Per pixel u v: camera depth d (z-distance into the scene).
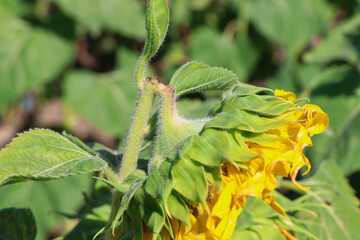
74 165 0.67
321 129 0.67
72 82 1.56
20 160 0.68
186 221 0.64
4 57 1.49
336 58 1.60
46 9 1.56
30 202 1.37
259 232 0.78
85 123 1.64
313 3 1.68
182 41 1.70
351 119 1.25
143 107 0.69
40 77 1.51
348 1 1.72
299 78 1.69
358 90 1.31
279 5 1.65
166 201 0.63
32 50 1.51
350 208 0.89
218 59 1.67
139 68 0.69
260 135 0.65
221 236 0.64
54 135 0.69
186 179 0.64
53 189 1.40
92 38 1.63
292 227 0.79
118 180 0.70
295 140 0.65
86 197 0.86
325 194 0.90
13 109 1.62
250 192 0.63
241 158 0.64
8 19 1.52
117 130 1.55
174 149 0.67
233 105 0.67
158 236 0.66
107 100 1.56
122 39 1.64
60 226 1.41
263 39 1.70
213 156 0.64
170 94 0.69
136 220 0.67
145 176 0.68
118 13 1.50
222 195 0.64
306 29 1.67
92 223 0.83
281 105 0.66
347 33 1.52
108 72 1.66
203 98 1.30
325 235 0.86
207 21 1.70
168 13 0.66
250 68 1.69
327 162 0.94
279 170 0.64
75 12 1.45
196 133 0.68
